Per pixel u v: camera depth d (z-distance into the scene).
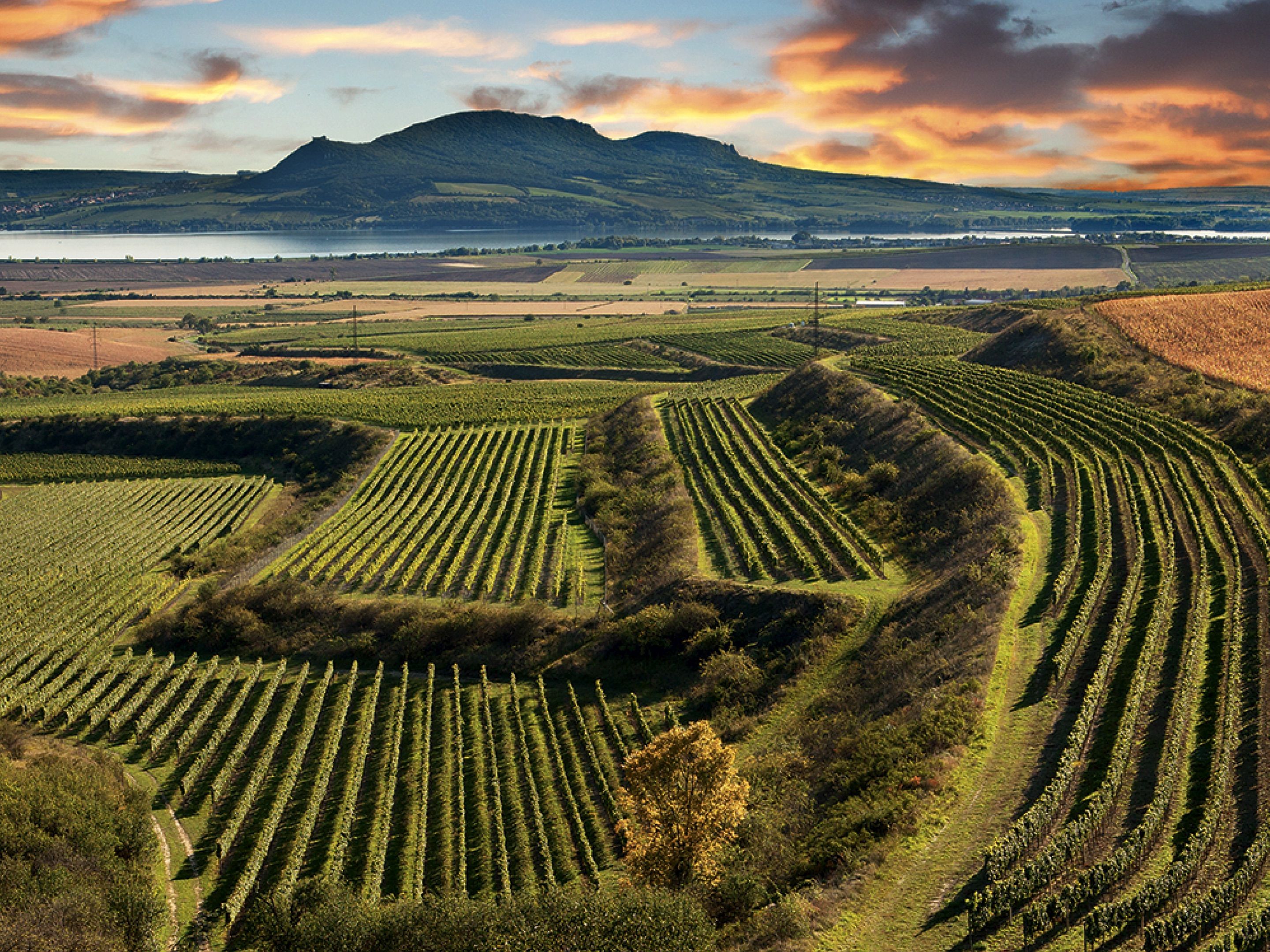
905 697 52.31
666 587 78.62
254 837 56.12
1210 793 38.00
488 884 49.59
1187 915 30.88
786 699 60.75
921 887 35.84
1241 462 79.81
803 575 75.19
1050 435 93.38
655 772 40.16
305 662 80.06
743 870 40.22
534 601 81.81
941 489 83.62
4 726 68.19
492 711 69.19
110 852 50.69
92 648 83.38
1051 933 32.50
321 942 39.84
